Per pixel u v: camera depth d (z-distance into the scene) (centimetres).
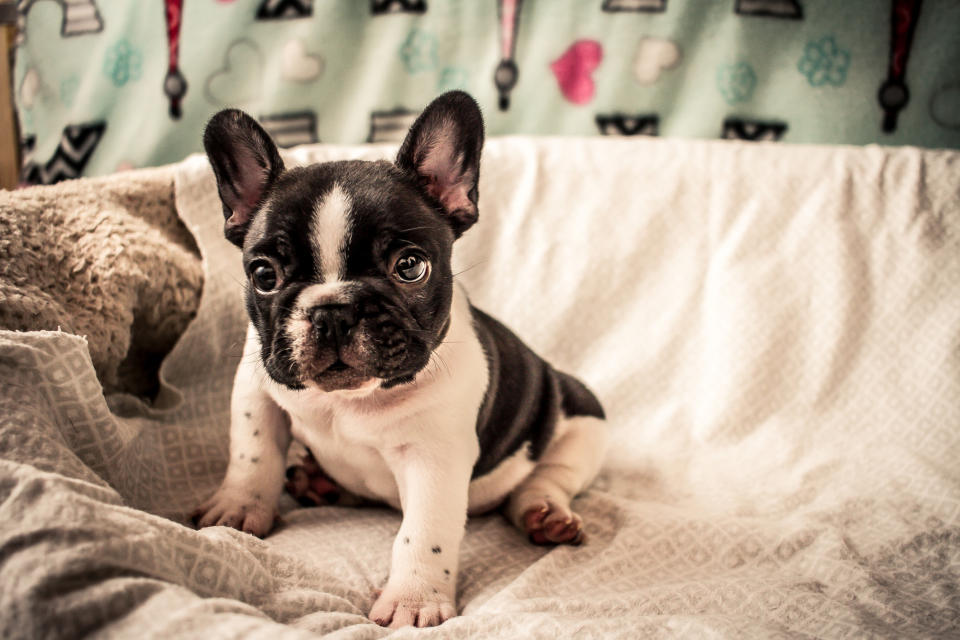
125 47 86
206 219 68
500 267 77
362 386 47
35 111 88
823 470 66
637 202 77
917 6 82
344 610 46
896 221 74
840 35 83
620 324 76
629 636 44
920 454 67
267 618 42
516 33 85
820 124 84
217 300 68
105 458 51
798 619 47
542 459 61
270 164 50
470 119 51
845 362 72
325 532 55
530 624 44
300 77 86
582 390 66
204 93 86
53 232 59
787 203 76
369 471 54
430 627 44
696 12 83
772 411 72
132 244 62
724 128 85
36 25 87
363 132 87
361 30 86
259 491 54
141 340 65
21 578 38
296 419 54
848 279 73
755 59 84
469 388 52
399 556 49
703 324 75
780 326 73
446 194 52
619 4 84
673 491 65
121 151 87
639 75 85
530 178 78
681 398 74
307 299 46
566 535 55
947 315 71
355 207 46
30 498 41
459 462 51
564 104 86
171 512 55
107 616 38
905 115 84
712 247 76
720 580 50
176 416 64
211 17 85
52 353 49
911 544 55
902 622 47
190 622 38
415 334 47
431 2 85
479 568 52
